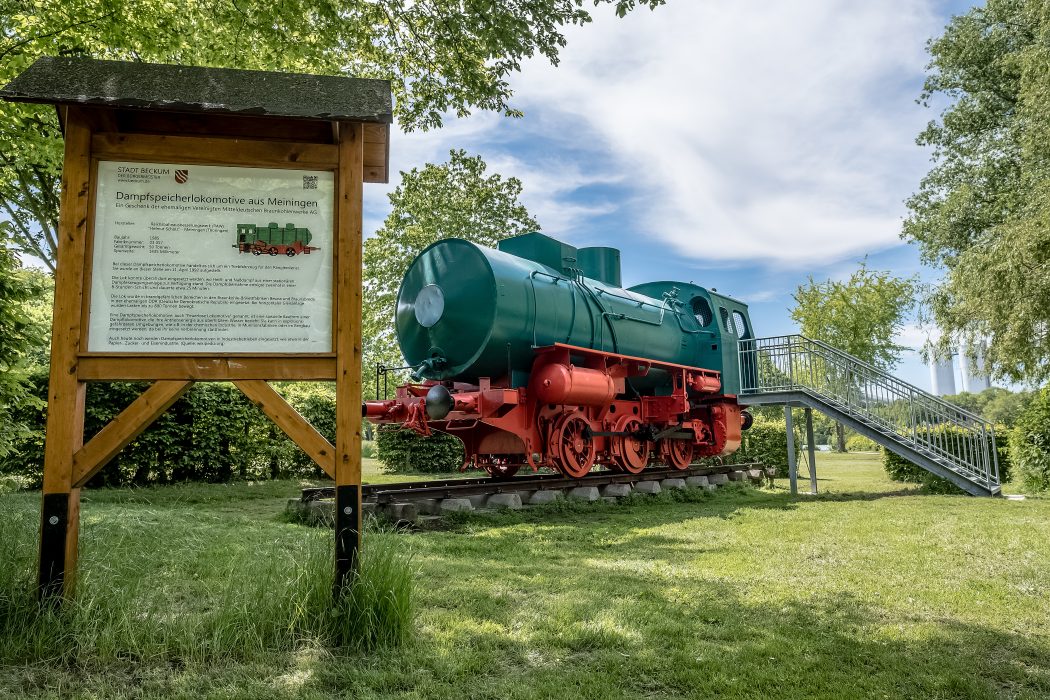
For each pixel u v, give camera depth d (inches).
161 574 182.5
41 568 143.7
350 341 158.9
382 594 145.3
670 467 534.3
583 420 419.8
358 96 163.9
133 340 153.3
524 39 310.8
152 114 162.7
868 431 488.4
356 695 118.3
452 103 392.8
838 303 1357.0
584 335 422.3
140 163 158.2
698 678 128.5
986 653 145.9
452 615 161.3
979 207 902.4
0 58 351.3
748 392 557.3
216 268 158.2
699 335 555.5
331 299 162.4
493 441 412.5
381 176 197.6
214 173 161.3
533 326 383.6
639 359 449.1
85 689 117.4
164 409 154.6
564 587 192.1
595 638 147.6
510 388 373.1
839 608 176.6
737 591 192.1
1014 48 885.8
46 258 550.9
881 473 745.0
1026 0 727.1
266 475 599.5
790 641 149.9
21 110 349.7
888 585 199.8
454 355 376.8
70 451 147.5
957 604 180.4
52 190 532.7
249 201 161.8
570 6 299.1
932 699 122.5
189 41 433.1
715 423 553.9
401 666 131.1
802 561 235.0
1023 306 536.4
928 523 316.5
